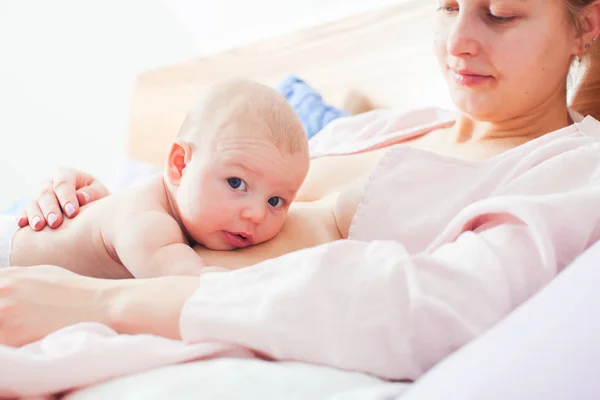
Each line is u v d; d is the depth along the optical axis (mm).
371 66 1731
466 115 1169
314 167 1263
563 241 678
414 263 627
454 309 600
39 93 3088
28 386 560
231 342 623
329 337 592
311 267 625
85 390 574
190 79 2275
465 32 1001
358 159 1239
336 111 1650
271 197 977
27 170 3098
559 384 444
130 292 705
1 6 3096
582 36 1041
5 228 1100
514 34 988
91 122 2938
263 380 542
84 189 1146
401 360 582
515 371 457
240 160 938
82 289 716
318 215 1072
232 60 2145
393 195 957
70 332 633
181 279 718
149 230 937
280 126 971
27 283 721
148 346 603
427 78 1597
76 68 2959
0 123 3105
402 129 1382
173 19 2572
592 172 781
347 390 538
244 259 955
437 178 952
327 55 1850
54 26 3002
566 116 1145
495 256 645
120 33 2783
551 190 797
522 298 638
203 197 949
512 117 1091
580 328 487
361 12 1774
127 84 2783
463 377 465
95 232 1000
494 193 845
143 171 1850
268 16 2182
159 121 2350
